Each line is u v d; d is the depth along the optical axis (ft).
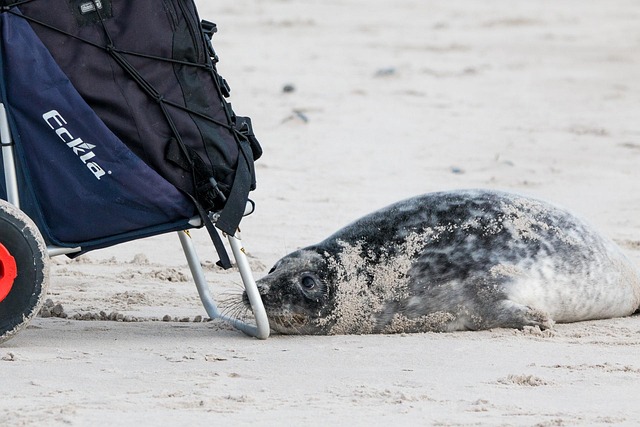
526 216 78.13
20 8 63.82
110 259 97.40
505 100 201.16
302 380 60.54
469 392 58.59
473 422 52.80
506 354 67.67
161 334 72.02
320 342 71.26
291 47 260.21
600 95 209.77
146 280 90.38
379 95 200.23
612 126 177.68
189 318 77.77
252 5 331.98
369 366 64.18
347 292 74.28
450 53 260.21
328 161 145.07
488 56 257.55
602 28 311.06
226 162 66.23
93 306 80.69
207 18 305.73
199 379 59.93
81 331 72.02
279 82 210.59
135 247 102.32
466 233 76.33
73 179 64.39
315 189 128.67
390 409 54.80
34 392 56.13
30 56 63.21
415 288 74.54
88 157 64.08
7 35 63.16
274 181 131.75
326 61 240.32
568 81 225.35
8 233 62.80
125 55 64.18
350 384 59.82
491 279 74.95
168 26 64.80
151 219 65.77
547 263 76.33
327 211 118.01
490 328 75.31
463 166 145.38
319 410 54.24
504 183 135.95
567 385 60.54
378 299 74.43
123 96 64.13
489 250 75.92
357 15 322.34
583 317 78.95
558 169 144.77
